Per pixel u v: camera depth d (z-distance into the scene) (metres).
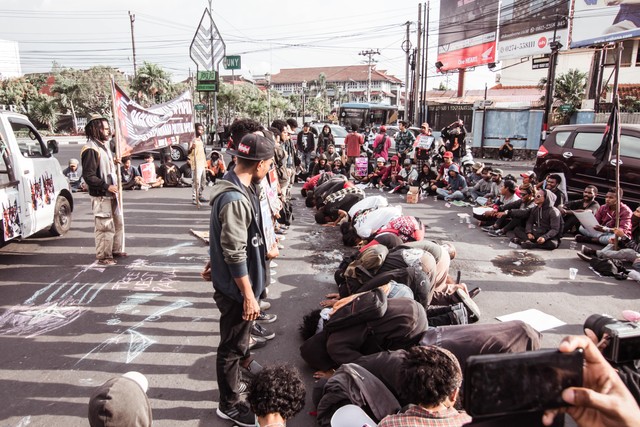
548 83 16.39
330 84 87.50
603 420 0.84
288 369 2.18
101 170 5.45
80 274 5.28
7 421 2.78
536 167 9.29
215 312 4.34
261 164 2.66
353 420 2.29
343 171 12.15
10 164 5.39
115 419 1.76
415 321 2.94
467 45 26.09
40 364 3.42
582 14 17.50
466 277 5.31
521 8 21.16
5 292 4.75
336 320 3.00
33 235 6.91
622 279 5.21
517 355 0.82
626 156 7.79
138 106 6.32
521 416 0.86
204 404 2.96
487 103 20.05
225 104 41.03
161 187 11.78
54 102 43.47
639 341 1.11
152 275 5.28
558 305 4.52
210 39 17.80
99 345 3.71
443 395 1.85
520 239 6.70
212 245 2.63
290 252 6.25
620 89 25.14
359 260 3.98
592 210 6.84
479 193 9.54
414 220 5.16
